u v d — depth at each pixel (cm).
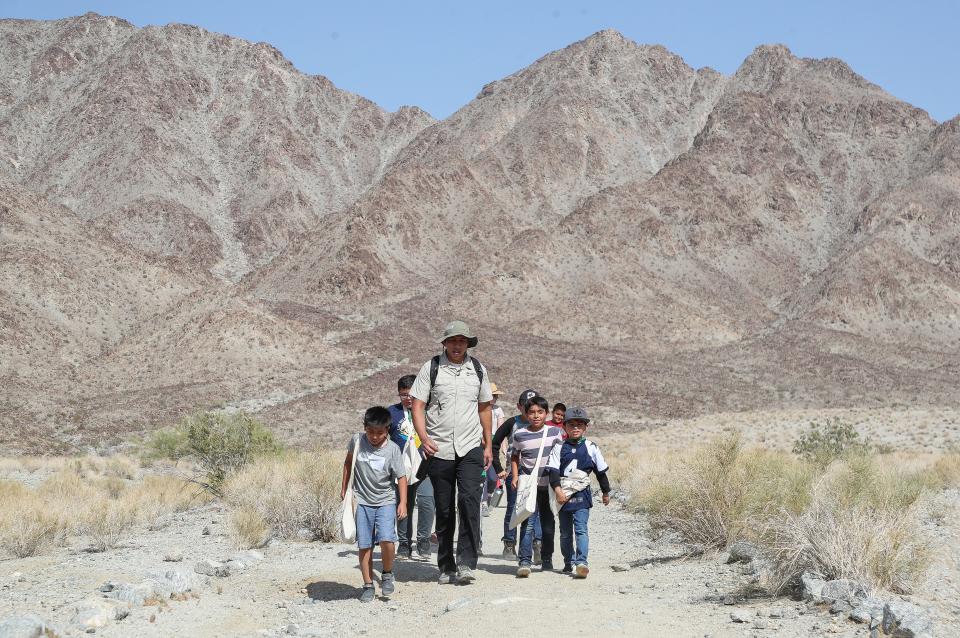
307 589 811
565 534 876
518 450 871
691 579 790
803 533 716
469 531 818
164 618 679
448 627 638
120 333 9862
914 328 16738
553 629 608
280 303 15138
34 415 6644
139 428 6556
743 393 10631
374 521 779
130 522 1408
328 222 19275
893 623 549
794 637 565
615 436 6334
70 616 666
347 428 6925
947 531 961
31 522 1180
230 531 1152
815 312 17162
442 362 828
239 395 8225
